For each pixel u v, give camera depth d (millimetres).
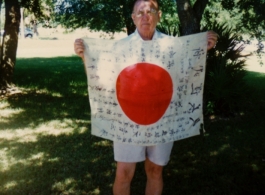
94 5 10953
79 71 15555
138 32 2762
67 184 4008
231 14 9148
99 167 4520
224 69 7477
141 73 2758
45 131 6102
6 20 9508
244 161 4789
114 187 3023
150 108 2791
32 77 12859
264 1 7492
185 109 2863
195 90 2854
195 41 2768
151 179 3104
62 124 6602
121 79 2781
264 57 24172
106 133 2889
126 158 2865
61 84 11367
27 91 9812
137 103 2779
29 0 11375
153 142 2840
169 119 2842
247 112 7945
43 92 9812
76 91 10141
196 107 2873
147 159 3037
